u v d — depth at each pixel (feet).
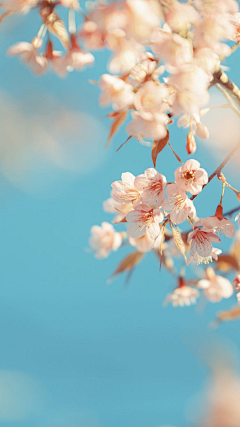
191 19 3.53
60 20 3.69
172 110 3.59
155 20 3.49
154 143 3.67
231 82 3.76
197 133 3.76
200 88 3.56
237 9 3.60
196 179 3.75
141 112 3.58
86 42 3.57
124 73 3.62
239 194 3.81
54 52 3.76
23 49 3.74
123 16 3.49
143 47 3.58
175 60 3.56
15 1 3.67
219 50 3.59
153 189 3.76
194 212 3.75
